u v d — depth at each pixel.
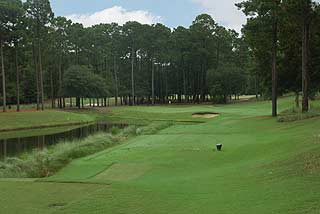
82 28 93.19
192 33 92.56
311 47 37.72
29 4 66.88
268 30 37.47
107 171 17.75
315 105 49.28
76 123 55.62
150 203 10.02
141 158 20.92
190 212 9.06
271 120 35.72
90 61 95.31
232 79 85.69
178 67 97.62
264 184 11.18
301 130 23.83
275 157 15.63
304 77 32.66
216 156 19.66
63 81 82.12
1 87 78.81
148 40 93.88
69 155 22.58
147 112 66.69
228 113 58.66
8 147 32.72
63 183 12.98
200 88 97.06
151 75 98.94
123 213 9.21
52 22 74.44
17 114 54.47
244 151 19.75
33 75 88.56
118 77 98.62
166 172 16.83
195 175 15.04
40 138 39.19
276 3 35.53
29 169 18.75
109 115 68.00
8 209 9.88
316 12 32.28
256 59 42.38
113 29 97.75
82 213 9.33
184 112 63.06
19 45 61.66
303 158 13.52
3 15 57.41
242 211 8.73
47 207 10.04
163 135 32.62
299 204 8.60
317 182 10.28
